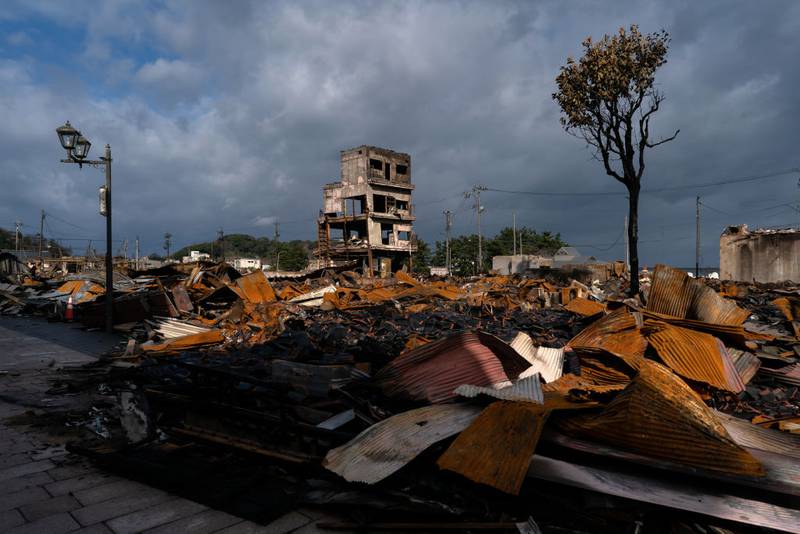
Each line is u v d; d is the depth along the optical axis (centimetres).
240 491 423
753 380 712
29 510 401
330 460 409
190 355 945
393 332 1167
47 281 2383
